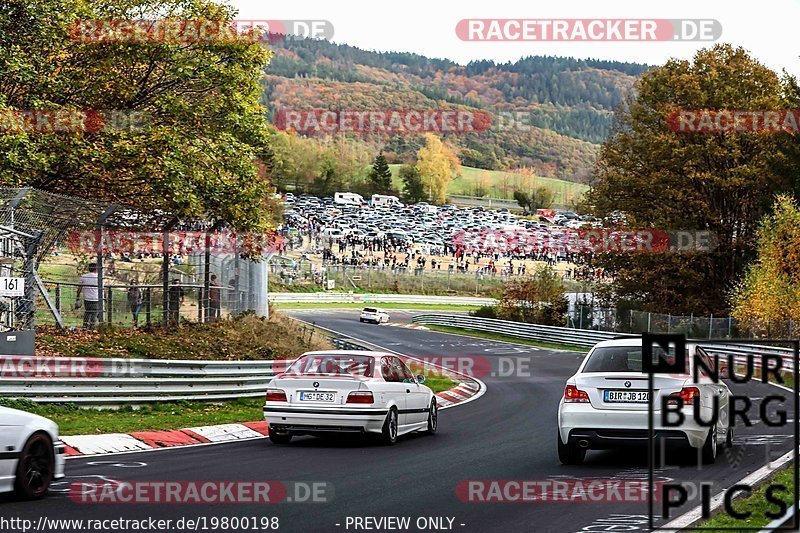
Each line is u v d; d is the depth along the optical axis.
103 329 43.19
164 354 40.94
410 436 29.83
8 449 16.36
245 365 39.25
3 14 42.84
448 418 36.31
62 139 43.25
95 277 44.47
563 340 88.12
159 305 48.31
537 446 26.47
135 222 49.38
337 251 194.12
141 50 45.75
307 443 27.78
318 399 26.64
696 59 97.62
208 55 47.47
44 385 31.02
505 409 39.47
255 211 50.88
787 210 74.81
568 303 101.31
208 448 26.19
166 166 45.09
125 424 29.61
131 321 47.38
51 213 39.97
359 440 28.64
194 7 48.94
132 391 33.72
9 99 44.28
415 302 163.12
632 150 100.31
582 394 21.88
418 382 29.83
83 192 47.16
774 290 72.44
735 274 94.38
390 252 199.25
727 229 94.94
